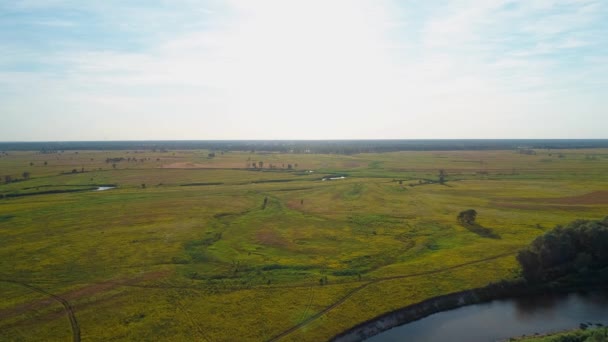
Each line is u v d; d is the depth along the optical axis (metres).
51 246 84.19
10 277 67.94
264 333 50.88
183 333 50.59
